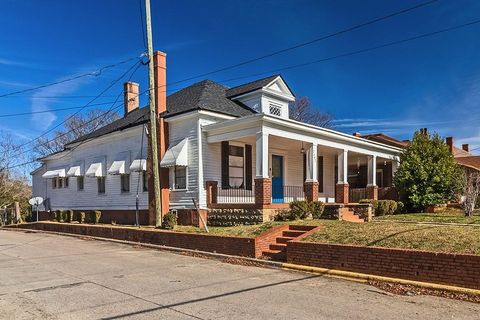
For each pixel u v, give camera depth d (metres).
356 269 9.48
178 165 18.59
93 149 26.11
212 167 19.12
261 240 12.20
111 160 24.08
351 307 6.95
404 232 10.27
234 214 17.27
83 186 27.00
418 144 23.89
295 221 14.40
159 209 17.38
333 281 9.06
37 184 33.41
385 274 8.96
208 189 18.61
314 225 12.73
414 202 22.84
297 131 18.77
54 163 30.95
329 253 10.02
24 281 9.27
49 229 24.16
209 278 9.47
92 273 10.22
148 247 15.52
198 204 18.36
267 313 6.60
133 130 22.11
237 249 12.43
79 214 24.88
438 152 23.36
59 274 10.12
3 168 46.56
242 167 20.41
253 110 21.95
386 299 7.48
